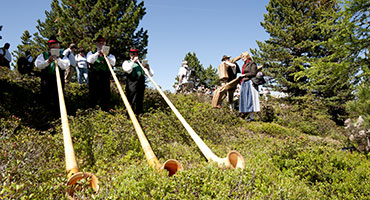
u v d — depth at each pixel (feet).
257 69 28.86
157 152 14.44
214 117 27.66
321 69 27.61
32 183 8.70
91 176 8.63
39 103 21.97
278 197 9.29
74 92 28.02
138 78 21.61
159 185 8.64
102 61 23.17
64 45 57.52
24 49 66.80
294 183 12.75
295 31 75.82
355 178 13.94
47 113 20.45
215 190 8.95
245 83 29.09
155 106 27.17
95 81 23.11
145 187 8.86
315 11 71.56
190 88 44.86
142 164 11.62
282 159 15.57
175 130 19.53
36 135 13.67
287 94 81.10
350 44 26.12
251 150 17.38
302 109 56.90
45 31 67.10
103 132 16.97
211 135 20.92
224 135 21.67
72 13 60.29
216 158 11.84
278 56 78.74
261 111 38.93
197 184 9.18
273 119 38.65
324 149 17.06
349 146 25.31
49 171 10.94
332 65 26.63
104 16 58.13
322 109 66.59
